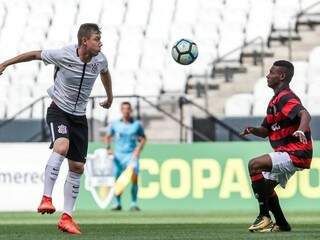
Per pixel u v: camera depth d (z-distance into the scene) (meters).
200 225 37.66
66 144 28.52
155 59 81.88
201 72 79.19
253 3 85.31
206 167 55.94
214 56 80.44
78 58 28.33
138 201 56.81
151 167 56.72
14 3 88.88
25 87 78.56
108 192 57.25
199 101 75.06
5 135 65.12
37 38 85.06
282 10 83.56
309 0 84.00
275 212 30.08
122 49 83.06
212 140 63.75
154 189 56.66
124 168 57.00
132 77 79.19
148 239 26.36
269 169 29.12
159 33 84.31
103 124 70.31
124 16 86.69
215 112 74.19
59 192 56.53
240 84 76.00
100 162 57.31
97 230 32.72
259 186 29.44
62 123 28.77
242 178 55.44
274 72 29.14
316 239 25.72
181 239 26.20
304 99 70.69
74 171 29.70
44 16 87.44
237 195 55.50
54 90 28.92
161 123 72.44
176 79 78.62
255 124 63.75
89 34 27.98
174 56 33.31
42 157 57.66
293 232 29.67
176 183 56.34
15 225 39.31
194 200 56.00
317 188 54.31
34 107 76.50
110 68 81.00
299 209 54.34
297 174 54.47
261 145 55.28
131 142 56.81
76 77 28.48
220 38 82.19
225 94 75.44
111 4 87.81
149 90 77.56
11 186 57.84
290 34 75.81
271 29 79.12
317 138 62.22
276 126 29.16
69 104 28.88
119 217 47.50
